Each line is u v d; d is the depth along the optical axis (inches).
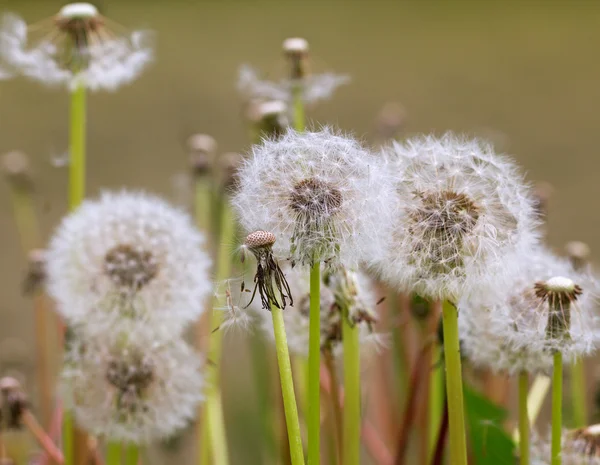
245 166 21.8
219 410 26.3
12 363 33.7
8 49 25.5
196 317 24.2
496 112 77.3
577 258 26.5
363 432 27.7
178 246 24.3
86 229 24.3
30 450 29.6
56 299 24.5
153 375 23.9
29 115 79.1
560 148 71.6
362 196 21.6
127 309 23.9
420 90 81.1
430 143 22.6
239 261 21.9
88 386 23.8
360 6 112.8
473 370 26.4
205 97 81.4
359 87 81.0
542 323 22.2
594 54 90.2
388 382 28.5
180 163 69.7
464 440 22.0
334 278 22.7
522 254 22.3
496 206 22.3
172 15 104.5
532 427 25.1
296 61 26.3
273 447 27.8
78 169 25.5
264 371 28.0
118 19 99.6
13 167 35.4
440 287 21.9
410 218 22.2
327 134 21.9
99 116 78.7
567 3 109.7
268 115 25.3
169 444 28.0
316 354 21.5
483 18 104.9
